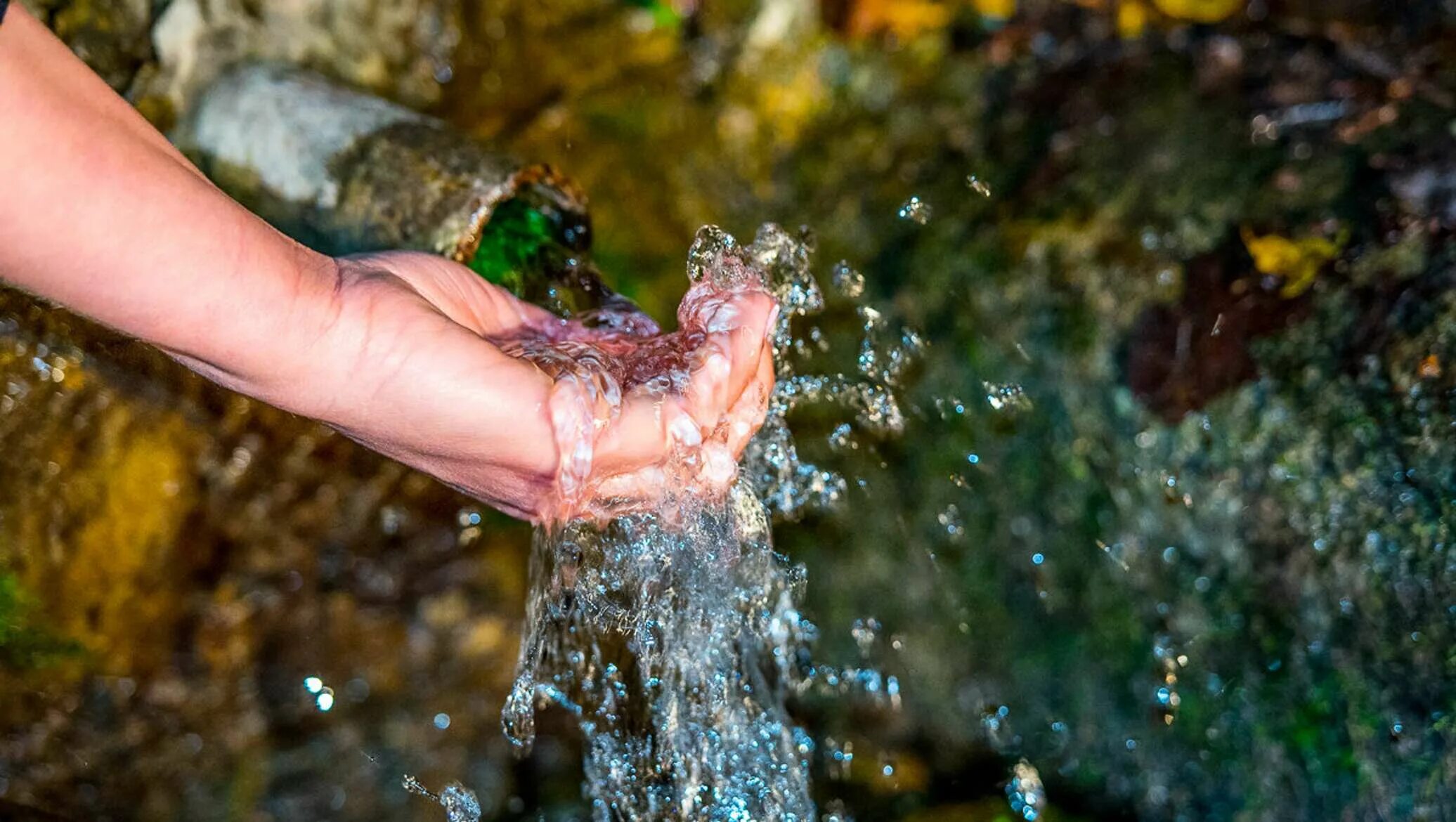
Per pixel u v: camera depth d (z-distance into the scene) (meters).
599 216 2.11
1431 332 1.47
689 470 1.17
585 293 1.58
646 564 1.44
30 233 0.81
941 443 1.83
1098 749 1.74
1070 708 1.76
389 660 1.93
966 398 1.82
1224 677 1.63
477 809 1.84
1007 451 1.79
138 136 0.88
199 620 1.77
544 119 2.18
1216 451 1.61
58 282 0.85
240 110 1.69
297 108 1.67
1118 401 1.69
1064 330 1.76
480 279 1.29
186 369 1.57
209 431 1.66
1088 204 1.85
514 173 1.57
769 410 1.71
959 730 1.82
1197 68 2.03
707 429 1.16
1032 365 1.78
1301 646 1.55
